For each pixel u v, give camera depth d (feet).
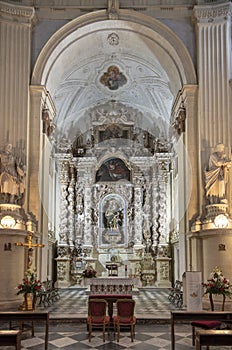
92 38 55.31
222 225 43.73
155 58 58.44
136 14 51.34
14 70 48.55
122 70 68.90
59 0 51.52
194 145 49.29
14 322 37.58
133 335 33.37
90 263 71.72
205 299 43.57
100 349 30.01
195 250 46.29
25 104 48.26
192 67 50.21
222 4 49.19
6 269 42.63
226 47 48.85
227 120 47.55
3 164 45.03
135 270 71.46
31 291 38.78
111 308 35.40
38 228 47.83
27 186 47.88
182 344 31.32
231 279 42.75
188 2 51.37
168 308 45.42
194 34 51.01
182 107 51.78
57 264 70.28
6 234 42.78
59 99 72.54
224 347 30.63
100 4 51.49
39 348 30.17
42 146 51.34
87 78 70.23
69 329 36.37
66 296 58.49
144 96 74.13
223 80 48.37
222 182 45.29
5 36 48.67
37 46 50.88
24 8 49.21
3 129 47.32
